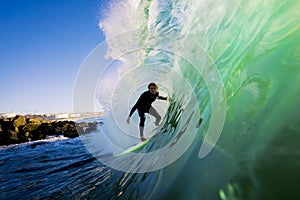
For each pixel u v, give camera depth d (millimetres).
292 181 829
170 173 1644
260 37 1783
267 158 976
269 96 1295
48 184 4320
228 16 2559
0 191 4309
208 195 1088
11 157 8547
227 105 1646
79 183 3846
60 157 7488
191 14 3783
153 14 5117
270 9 1853
